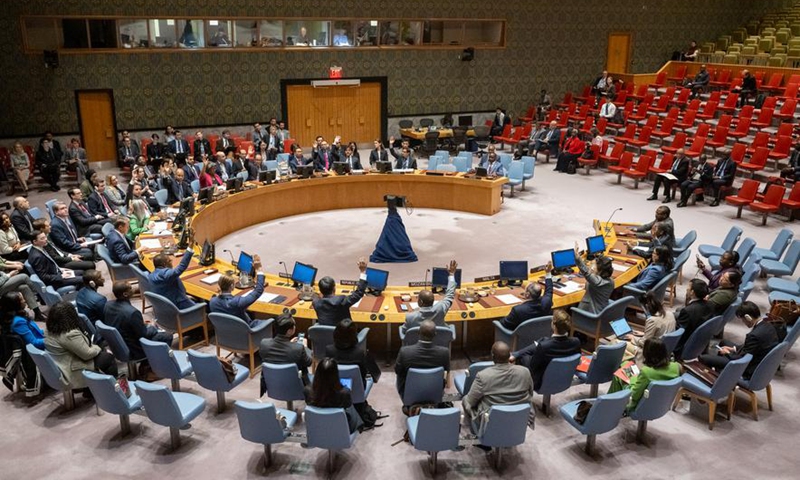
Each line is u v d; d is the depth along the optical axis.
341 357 6.49
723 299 8.39
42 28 18.69
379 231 14.73
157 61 20.00
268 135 20.20
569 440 6.76
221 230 14.20
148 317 9.74
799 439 6.81
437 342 7.60
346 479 6.12
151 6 19.47
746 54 24.03
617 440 6.75
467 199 16.14
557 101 26.28
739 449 6.62
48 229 10.04
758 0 27.89
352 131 23.33
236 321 7.76
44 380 7.62
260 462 6.38
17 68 18.62
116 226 10.31
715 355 7.60
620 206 16.42
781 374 8.14
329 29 21.95
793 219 14.87
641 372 6.36
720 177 16.28
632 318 9.81
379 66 22.95
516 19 24.55
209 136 20.56
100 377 6.33
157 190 14.88
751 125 19.28
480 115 25.03
